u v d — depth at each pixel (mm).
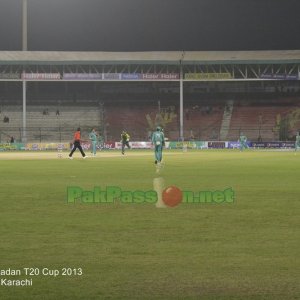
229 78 94188
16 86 106062
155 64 94875
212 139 100500
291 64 96438
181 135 94688
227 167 39625
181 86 93688
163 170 35938
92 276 9344
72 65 96188
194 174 32125
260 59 93875
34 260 10375
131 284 8922
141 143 97875
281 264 10062
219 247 11461
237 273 9500
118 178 28938
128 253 10914
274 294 8438
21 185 25172
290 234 12898
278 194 21188
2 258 10539
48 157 60031
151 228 13688
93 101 106500
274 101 106688
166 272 9562
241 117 104000
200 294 8430
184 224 14242
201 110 105688
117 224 14258
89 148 94062
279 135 100500
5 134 97562
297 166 41094
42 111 103188
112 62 93938
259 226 13961
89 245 11672
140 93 107750
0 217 15484
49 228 13719
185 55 96750
